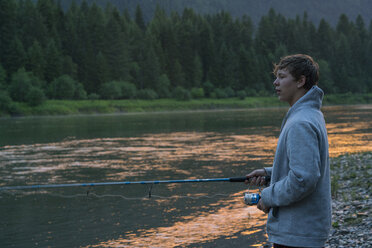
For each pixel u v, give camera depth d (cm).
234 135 2852
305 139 229
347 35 18350
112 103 10794
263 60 15112
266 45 16312
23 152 2106
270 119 5100
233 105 12269
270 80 14512
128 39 13975
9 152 2114
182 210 848
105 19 14538
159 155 1866
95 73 11844
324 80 14575
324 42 16750
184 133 3162
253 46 16550
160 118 6338
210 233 679
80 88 11062
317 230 234
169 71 14050
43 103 9619
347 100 14100
